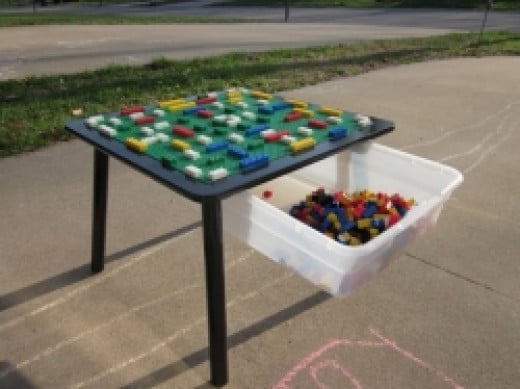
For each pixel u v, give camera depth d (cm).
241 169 158
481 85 575
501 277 234
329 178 255
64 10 2227
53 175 339
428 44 866
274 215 173
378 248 165
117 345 196
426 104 501
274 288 227
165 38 1003
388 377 181
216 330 167
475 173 344
